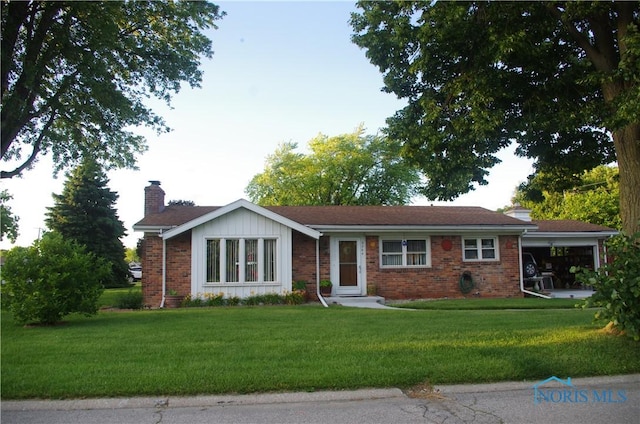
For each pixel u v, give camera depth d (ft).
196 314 41.04
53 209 114.42
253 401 17.95
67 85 55.67
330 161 141.28
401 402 17.94
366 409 17.20
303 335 28.68
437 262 62.59
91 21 49.57
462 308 48.52
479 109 29.19
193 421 16.07
